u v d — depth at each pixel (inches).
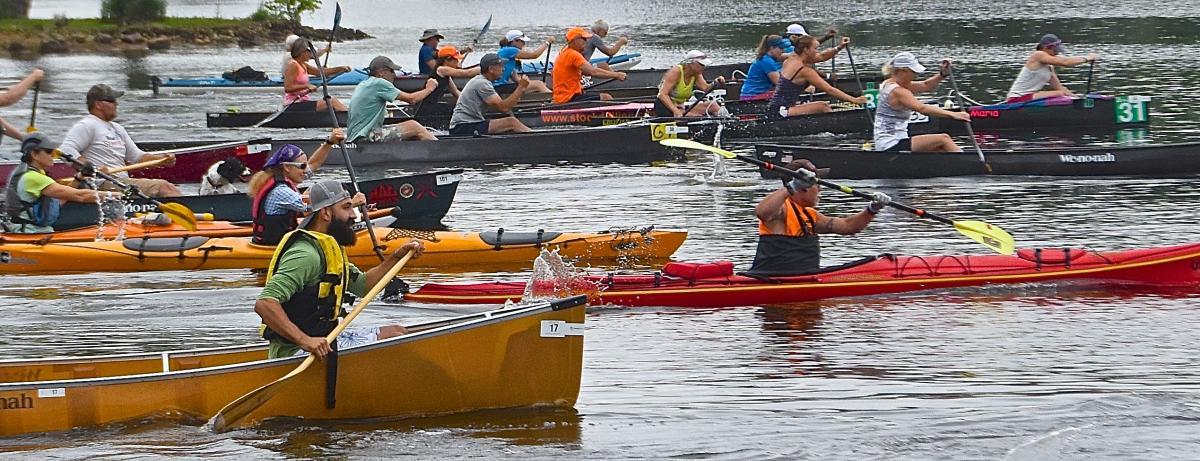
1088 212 1969.7
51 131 3065.9
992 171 2303.2
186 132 3095.5
